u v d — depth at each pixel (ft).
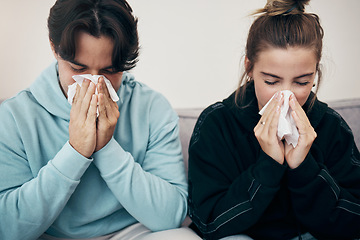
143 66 6.19
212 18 6.30
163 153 3.81
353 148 3.93
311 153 3.77
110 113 3.29
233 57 6.42
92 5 3.00
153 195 3.51
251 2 6.36
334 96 6.79
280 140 3.52
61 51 3.00
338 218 3.46
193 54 6.33
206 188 3.59
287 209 3.59
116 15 3.04
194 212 3.62
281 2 3.48
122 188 3.43
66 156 3.19
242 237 3.41
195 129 4.00
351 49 6.79
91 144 3.22
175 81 6.34
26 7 5.55
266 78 3.37
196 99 6.44
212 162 3.74
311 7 6.53
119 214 3.78
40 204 3.18
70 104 3.50
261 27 3.42
